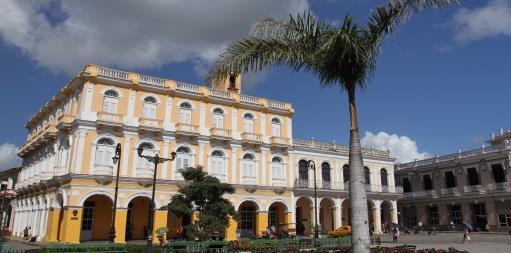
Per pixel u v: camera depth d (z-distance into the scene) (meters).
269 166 38.53
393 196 47.00
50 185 32.66
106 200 33.16
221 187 23.41
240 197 36.06
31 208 36.97
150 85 33.53
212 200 23.22
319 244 24.20
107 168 30.36
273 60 11.92
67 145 31.92
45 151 37.12
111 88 31.94
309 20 12.12
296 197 39.75
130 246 18.70
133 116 32.47
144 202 34.50
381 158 47.59
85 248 17.83
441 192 48.28
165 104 34.16
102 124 30.47
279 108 40.66
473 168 45.72
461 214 46.44
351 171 11.48
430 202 49.81
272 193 38.12
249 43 12.09
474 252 20.06
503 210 41.94
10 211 43.94
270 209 39.97
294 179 40.03
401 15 11.50
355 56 11.62
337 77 12.16
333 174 43.47
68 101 34.44
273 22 12.12
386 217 47.94
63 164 31.64
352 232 11.12
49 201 32.50
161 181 32.28
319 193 41.38
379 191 45.50
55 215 30.81
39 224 33.47
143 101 33.22
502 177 42.59
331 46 11.31
